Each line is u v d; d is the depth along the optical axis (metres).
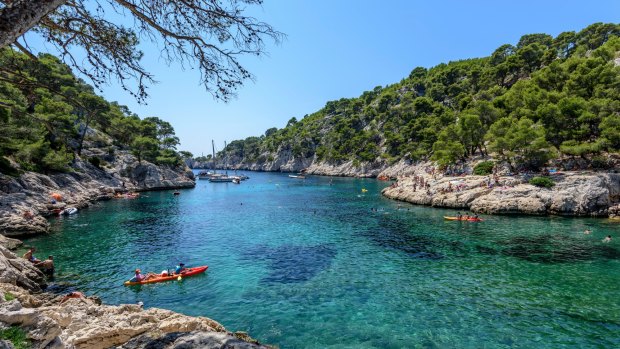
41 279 22.52
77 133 79.94
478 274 23.94
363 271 25.02
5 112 40.28
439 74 163.75
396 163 125.06
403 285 22.14
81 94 58.66
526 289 21.08
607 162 51.41
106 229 40.12
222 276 24.22
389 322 17.30
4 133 42.72
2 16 5.08
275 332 16.48
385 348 14.98
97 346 10.67
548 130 55.69
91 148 86.75
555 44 126.62
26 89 7.73
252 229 40.41
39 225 37.50
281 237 36.19
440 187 58.69
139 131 95.62
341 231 38.75
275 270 25.44
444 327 16.72
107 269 25.83
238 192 85.88
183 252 30.45
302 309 18.89
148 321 12.66
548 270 24.42
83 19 7.70
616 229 36.50
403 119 144.00
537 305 18.88
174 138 127.56
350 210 54.22
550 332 16.06
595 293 20.31
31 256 24.58
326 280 23.25
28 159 55.66
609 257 27.14
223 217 48.94
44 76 8.62
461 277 23.41
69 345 8.77
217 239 35.44
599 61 63.09
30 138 55.34
